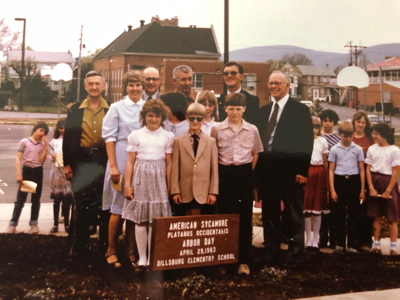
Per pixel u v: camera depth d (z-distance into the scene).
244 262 4.50
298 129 4.85
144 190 4.09
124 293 3.86
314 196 5.34
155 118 4.12
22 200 5.20
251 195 4.54
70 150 4.44
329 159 5.42
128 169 4.12
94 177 4.43
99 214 4.47
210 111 4.65
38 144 5.18
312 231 5.58
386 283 4.46
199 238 4.19
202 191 4.26
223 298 3.92
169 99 4.54
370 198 5.39
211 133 4.50
